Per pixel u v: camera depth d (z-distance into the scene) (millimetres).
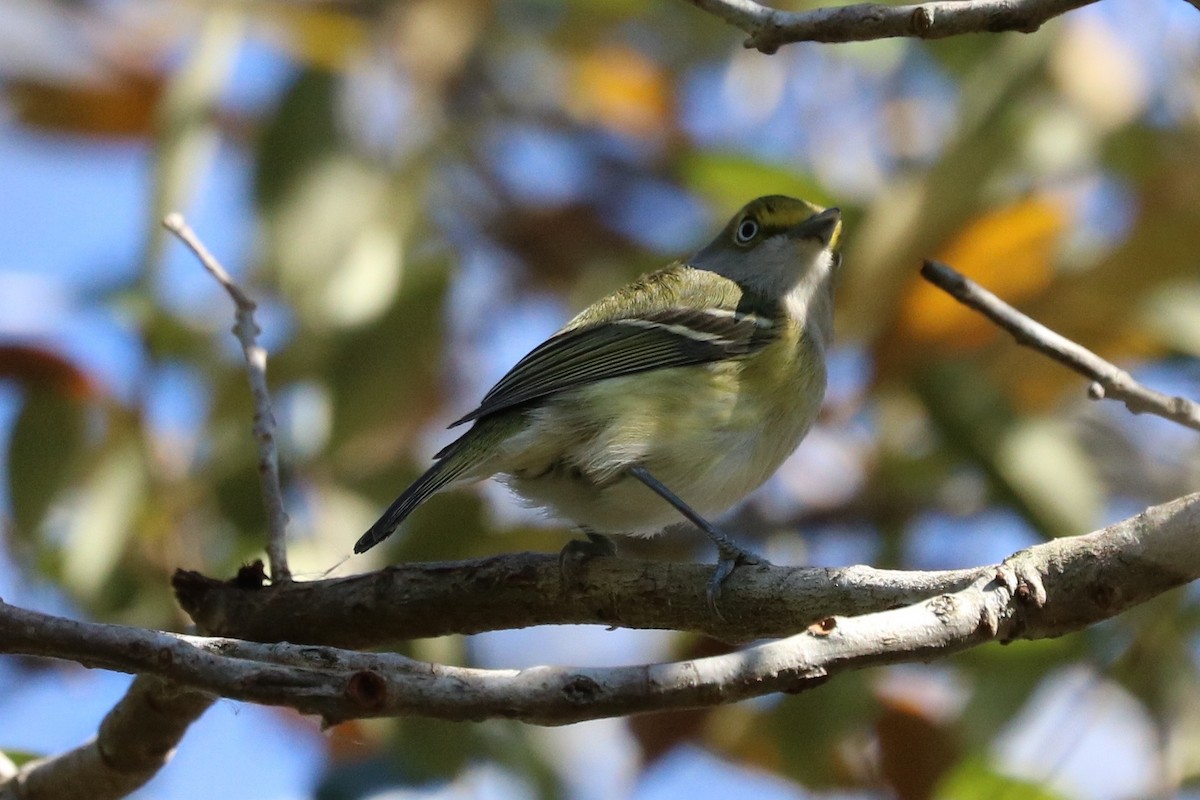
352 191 10719
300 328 10555
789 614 6949
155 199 10586
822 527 12508
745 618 7074
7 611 5906
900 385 10930
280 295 10680
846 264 10617
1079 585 6227
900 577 6734
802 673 5891
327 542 10578
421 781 10211
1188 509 6152
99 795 8477
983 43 12836
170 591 10508
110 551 10250
